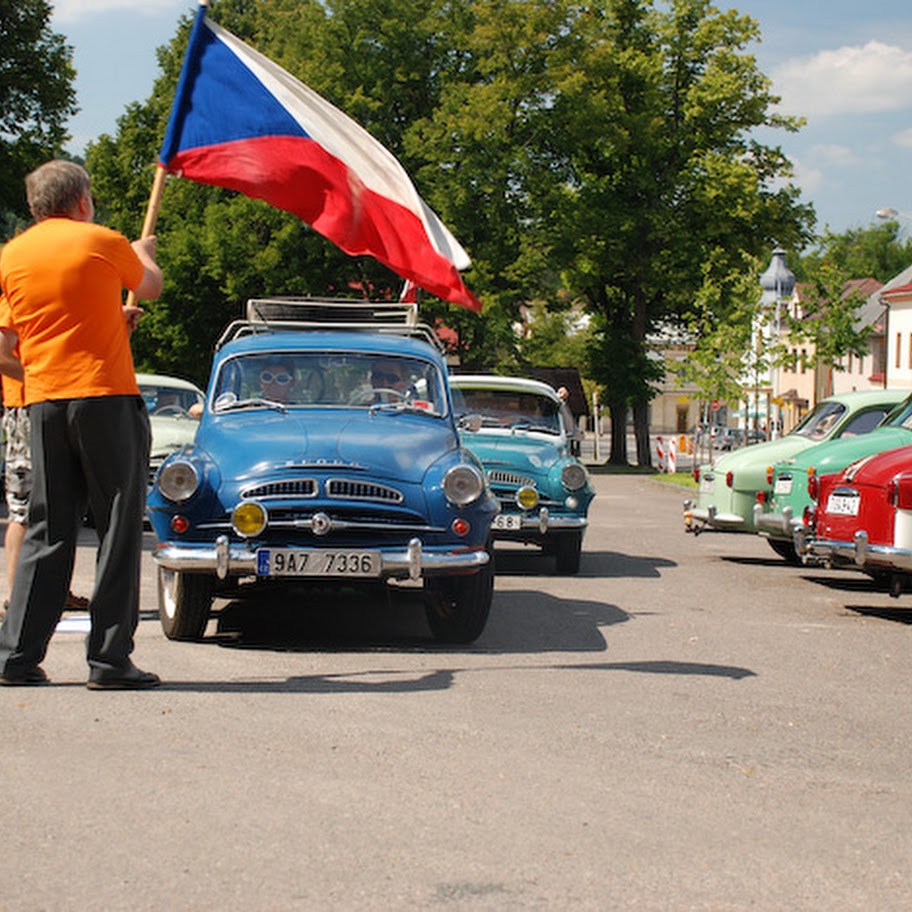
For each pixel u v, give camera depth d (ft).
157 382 66.74
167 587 30.27
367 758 18.52
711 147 196.85
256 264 179.63
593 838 15.39
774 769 19.15
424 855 14.57
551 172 188.75
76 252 21.50
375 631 32.19
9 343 22.95
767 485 55.01
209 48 28.07
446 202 176.96
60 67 149.28
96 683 22.34
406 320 42.29
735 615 37.86
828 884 14.17
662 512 91.66
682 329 216.33
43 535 22.33
